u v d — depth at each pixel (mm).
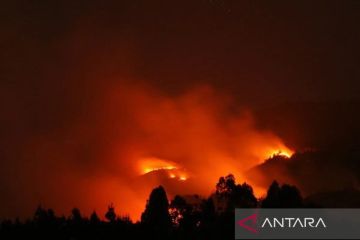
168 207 37312
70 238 36500
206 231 35938
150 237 36062
